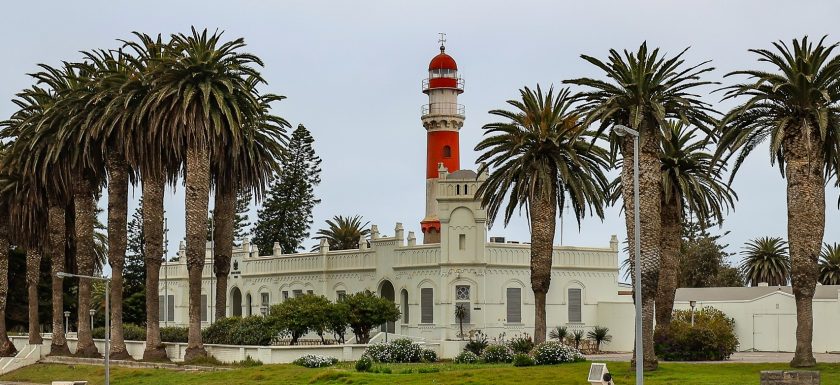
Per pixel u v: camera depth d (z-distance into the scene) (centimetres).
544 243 6378
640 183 5369
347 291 8894
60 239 8006
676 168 6291
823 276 12094
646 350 5259
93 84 7288
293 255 9462
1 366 7781
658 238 5350
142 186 7081
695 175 6500
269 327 6962
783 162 5594
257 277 9925
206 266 10312
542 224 6397
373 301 7488
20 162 7925
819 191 5122
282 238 12781
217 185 7300
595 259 8606
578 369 5325
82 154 7369
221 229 7394
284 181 12788
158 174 6888
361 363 5819
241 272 10156
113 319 7275
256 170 7262
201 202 6694
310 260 9275
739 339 8156
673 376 4891
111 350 7256
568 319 8362
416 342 7181
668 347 6312
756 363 5528
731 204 6675
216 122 6562
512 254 8144
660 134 5497
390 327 8444
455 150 9938
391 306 7538
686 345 6288
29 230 8400
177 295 10612
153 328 7025
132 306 12044
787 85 5059
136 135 6881
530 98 6494
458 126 10006
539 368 5453
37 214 8362
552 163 6419
